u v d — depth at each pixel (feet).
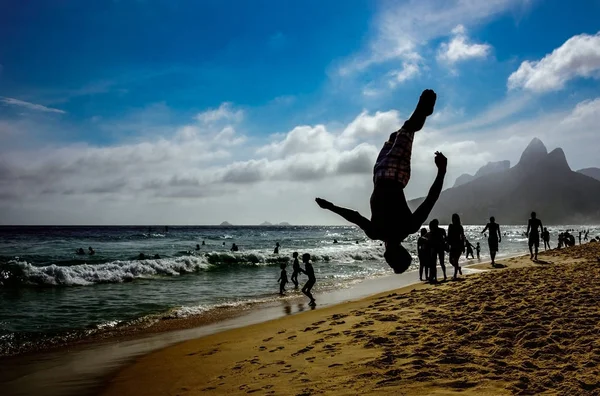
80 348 26.07
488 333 19.93
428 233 51.01
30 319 34.99
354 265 88.12
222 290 52.80
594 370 14.23
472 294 32.14
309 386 15.30
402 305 30.94
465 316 24.13
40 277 54.95
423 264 55.47
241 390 15.88
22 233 262.88
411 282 55.36
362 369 16.52
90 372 20.94
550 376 13.97
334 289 52.13
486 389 13.39
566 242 112.37
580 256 68.13
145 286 56.18
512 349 17.37
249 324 31.78
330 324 26.81
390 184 7.91
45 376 20.44
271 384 16.07
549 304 25.38
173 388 17.58
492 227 64.90
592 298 26.22
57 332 30.45
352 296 45.27
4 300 44.09
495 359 16.25
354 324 25.67
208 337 27.53
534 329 19.60
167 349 24.93
